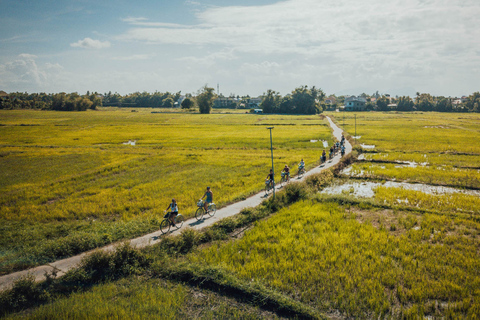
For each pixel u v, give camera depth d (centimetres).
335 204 2372
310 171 3375
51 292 1281
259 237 1770
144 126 9031
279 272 1417
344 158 3909
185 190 2788
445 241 1684
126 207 2377
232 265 1488
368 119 10606
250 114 14588
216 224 1906
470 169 3506
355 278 1321
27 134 7212
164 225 1838
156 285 1373
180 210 2253
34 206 2438
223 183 3022
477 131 6988
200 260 1534
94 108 18612
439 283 1275
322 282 1312
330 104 19350
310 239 1722
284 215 2166
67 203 2509
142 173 3569
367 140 5722
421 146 4969
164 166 3947
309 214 2145
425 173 3284
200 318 1137
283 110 15312
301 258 1515
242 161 4078
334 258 1480
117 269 1449
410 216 2091
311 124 9112
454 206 2255
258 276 1391
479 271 1362
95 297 1242
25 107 16888
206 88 15488
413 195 2542
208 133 7356
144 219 2041
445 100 16412
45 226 2002
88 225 1989
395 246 1647
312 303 1206
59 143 5903
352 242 1681
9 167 3925
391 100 19488
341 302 1189
